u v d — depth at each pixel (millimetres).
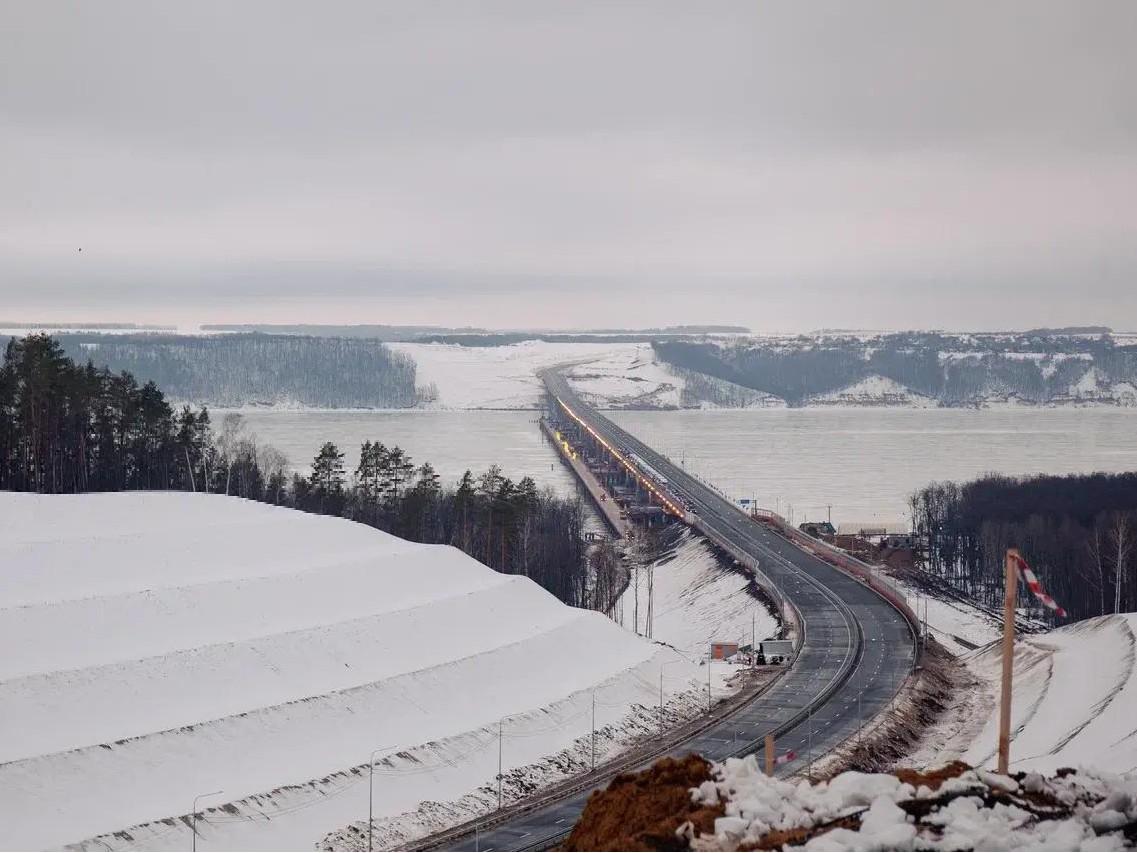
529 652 137000
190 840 89375
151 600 128875
